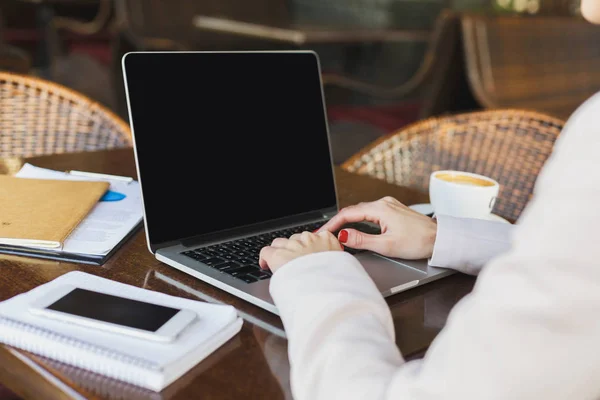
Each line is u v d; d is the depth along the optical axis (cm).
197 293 78
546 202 44
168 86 94
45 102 163
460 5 543
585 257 40
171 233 90
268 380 61
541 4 479
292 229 103
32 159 130
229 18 427
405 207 94
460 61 312
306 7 541
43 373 60
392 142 159
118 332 63
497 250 86
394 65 469
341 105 428
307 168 111
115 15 427
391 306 78
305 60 115
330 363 54
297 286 62
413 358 66
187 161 95
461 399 43
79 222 94
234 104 102
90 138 162
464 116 163
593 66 380
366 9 568
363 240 87
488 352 42
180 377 60
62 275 79
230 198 99
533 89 332
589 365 41
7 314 66
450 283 86
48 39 468
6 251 85
